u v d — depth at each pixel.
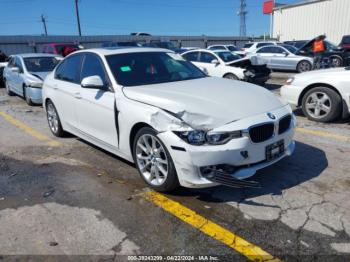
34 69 9.82
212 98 3.69
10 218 3.36
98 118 4.49
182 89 4.03
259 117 3.46
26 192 3.93
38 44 30.55
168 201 3.56
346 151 4.82
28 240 2.98
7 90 11.80
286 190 3.70
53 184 4.11
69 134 6.14
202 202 3.52
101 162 4.76
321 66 14.05
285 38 32.25
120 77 4.34
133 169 4.45
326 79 6.20
